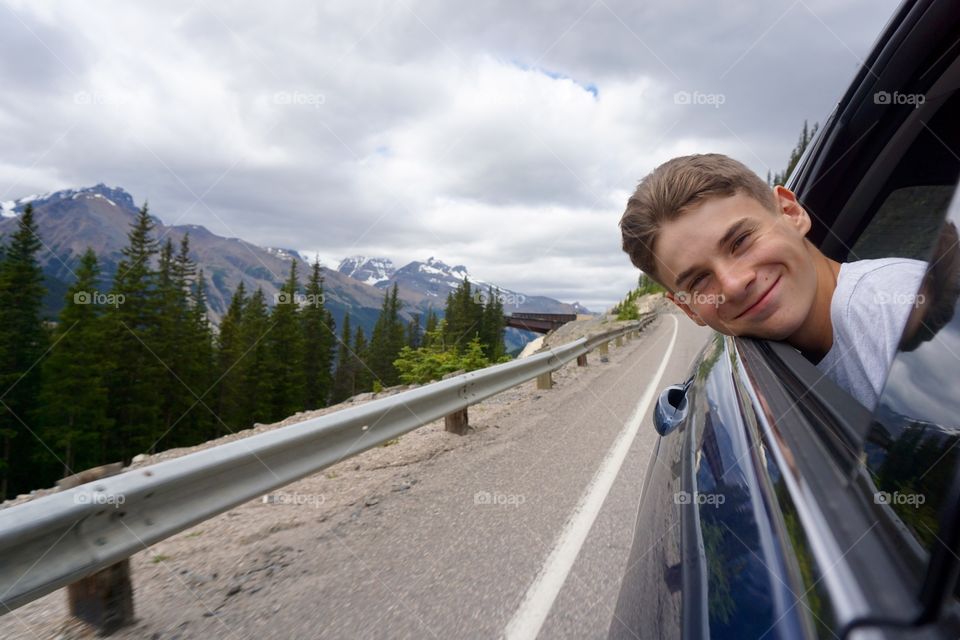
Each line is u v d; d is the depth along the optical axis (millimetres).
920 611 467
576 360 14812
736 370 1692
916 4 1731
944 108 2006
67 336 43000
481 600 2721
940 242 691
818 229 2398
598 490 4395
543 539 3461
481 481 4695
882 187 2240
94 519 2141
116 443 45594
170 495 2521
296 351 60531
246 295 77625
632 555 1552
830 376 1327
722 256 1289
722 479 1149
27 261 47875
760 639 647
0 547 1764
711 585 857
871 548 572
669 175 1355
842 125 2121
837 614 531
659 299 65812
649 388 9703
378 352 90062
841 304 1277
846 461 749
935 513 501
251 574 2990
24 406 44156
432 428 6914
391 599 2729
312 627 2480
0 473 40656
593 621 2498
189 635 2398
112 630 2412
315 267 70125
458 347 14641
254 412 55531
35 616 2531
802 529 711
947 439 528
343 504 4160
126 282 47906
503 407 8500
